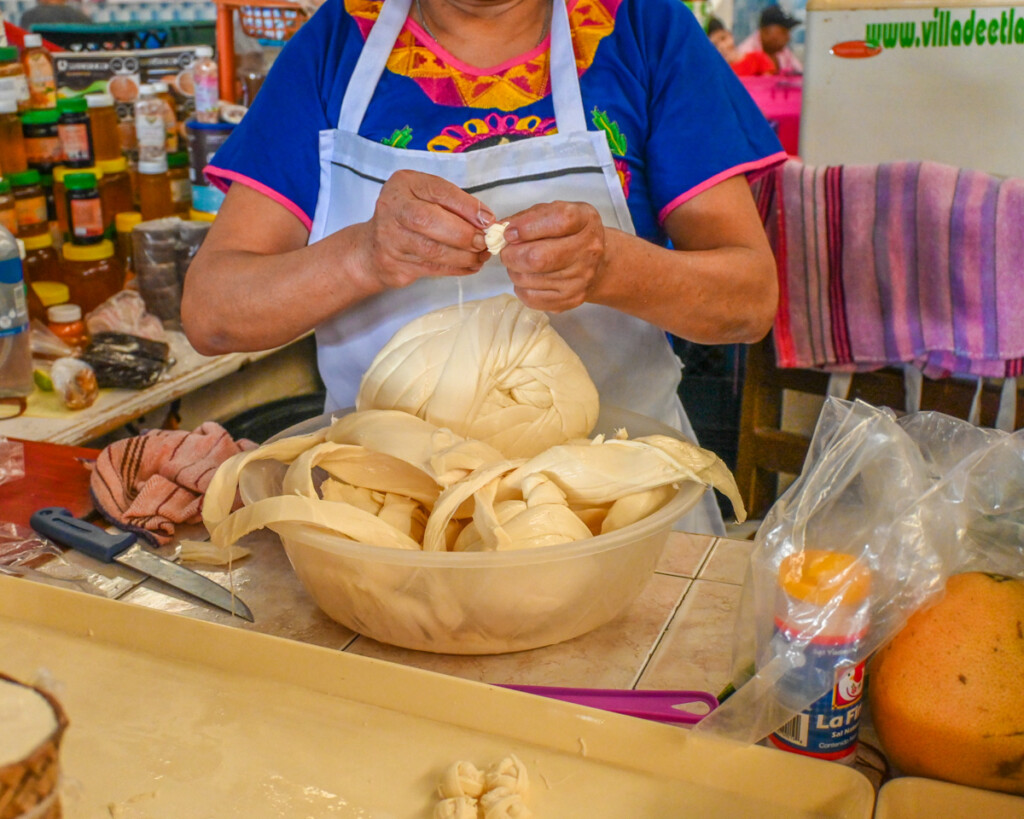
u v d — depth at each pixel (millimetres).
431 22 1228
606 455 880
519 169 1183
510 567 774
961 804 603
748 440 1864
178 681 762
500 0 1177
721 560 997
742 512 901
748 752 648
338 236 1096
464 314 1003
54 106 1931
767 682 649
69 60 2162
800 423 1980
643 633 878
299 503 802
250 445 1209
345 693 744
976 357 1611
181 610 917
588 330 1229
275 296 1115
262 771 676
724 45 2852
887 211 1614
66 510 1063
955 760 627
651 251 1060
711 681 806
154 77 2248
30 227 1832
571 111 1179
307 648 752
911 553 655
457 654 851
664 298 1082
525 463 881
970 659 628
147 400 1657
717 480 886
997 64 1766
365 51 1215
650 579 924
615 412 1096
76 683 759
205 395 2072
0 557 983
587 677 817
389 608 814
